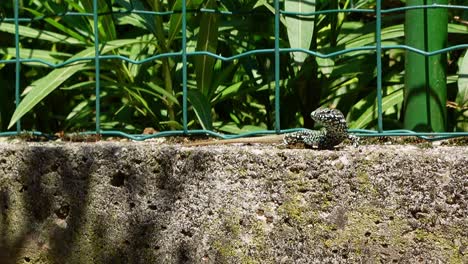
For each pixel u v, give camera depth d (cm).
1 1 145
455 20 133
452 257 107
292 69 134
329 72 129
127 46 140
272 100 136
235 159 111
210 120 123
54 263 117
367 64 131
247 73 138
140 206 114
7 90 139
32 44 147
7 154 118
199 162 112
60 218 117
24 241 118
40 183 117
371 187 108
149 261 113
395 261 108
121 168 114
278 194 110
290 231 110
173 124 126
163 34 129
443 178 107
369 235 108
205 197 112
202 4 129
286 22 124
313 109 133
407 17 119
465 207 107
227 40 137
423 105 119
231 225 111
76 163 115
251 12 120
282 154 110
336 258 109
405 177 108
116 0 133
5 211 118
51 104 142
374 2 136
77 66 124
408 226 108
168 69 130
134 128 135
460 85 123
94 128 139
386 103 127
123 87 129
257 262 110
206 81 128
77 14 122
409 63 119
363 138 121
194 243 112
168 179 113
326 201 109
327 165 109
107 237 115
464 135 114
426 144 115
